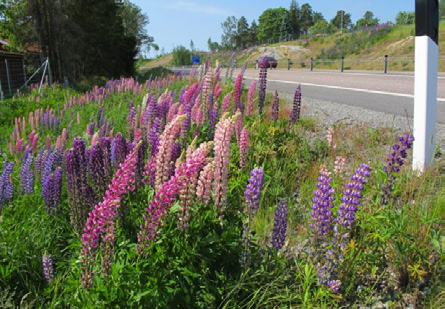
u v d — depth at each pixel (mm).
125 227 3662
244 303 3330
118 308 2830
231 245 3354
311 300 3271
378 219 3758
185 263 3154
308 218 4598
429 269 3498
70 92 22297
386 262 3729
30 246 4195
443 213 2789
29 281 3922
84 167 4105
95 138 5203
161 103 6625
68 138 9039
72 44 31719
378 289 3496
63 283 3623
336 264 3316
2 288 3803
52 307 3432
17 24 30359
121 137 4719
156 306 2854
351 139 7148
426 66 5246
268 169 5828
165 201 2955
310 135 7645
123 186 2961
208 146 3066
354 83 18906
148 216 3277
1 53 30766
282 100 11727
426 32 5250
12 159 7504
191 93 7238
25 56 32250
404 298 3354
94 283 3131
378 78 21344
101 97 14789
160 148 3600
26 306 3434
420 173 5004
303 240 4270
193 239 3213
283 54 70375
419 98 5328
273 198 5320
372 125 8016
